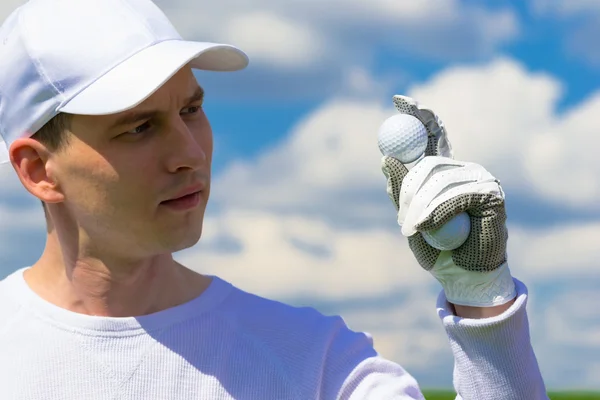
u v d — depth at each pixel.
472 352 2.40
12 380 2.62
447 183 2.37
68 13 2.61
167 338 2.66
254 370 2.66
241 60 2.84
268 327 2.74
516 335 2.37
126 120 2.44
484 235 2.36
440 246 2.38
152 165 2.48
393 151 2.52
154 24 2.65
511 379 2.36
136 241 2.55
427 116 2.61
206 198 2.58
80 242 2.63
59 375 2.62
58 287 2.73
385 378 2.70
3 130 2.69
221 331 2.71
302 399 2.64
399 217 2.43
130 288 2.68
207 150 2.64
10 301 2.78
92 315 2.69
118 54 2.53
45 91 2.52
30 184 2.61
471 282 2.41
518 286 2.47
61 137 2.52
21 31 2.62
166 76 2.42
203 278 2.85
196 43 2.62
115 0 2.65
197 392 2.62
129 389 2.61
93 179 2.49
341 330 2.82
